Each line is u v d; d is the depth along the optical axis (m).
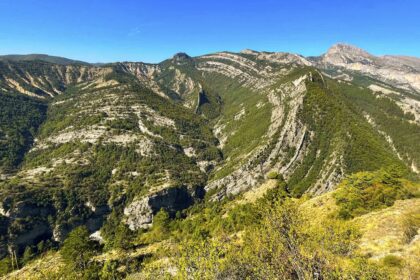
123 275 67.69
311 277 27.41
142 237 106.62
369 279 28.75
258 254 31.80
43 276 68.38
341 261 29.91
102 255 86.44
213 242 36.19
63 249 78.12
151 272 38.88
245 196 143.38
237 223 76.12
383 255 41.59
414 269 35.81
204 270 32.12
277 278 28.56
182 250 36.69
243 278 31.33
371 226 50.97
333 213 66.75
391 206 61.12
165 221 104.81
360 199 66.56
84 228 83.25
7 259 120.19
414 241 43.41
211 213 124.88
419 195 65.56
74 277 65.81
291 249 29.86
